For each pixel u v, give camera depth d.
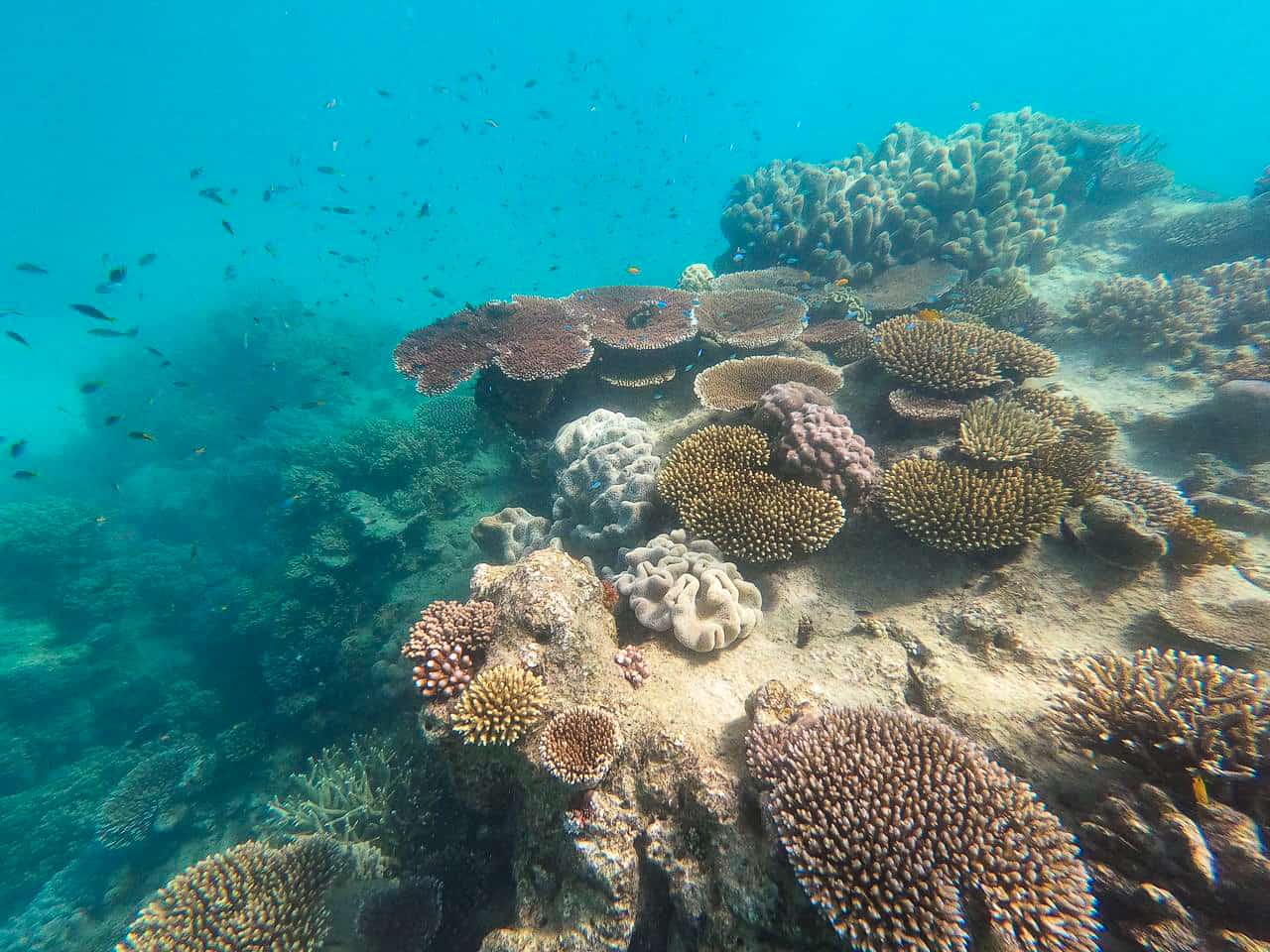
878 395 1.49
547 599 1.00
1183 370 1.90
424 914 1.00
